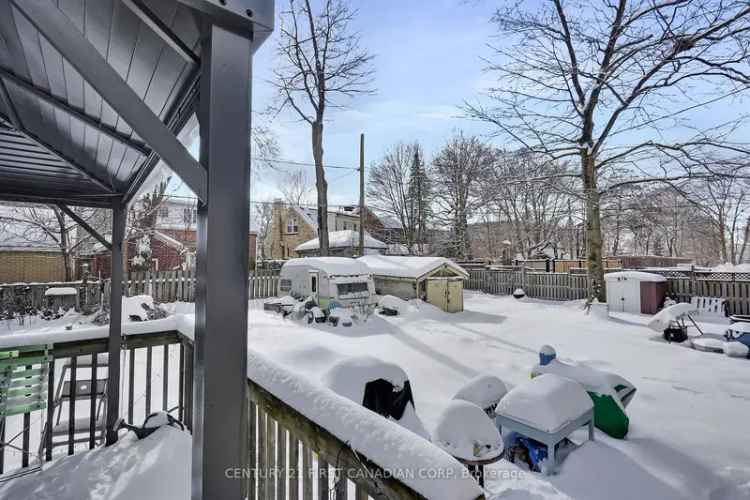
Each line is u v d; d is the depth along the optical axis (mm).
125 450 2531
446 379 4801
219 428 1077
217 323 1075
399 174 26219
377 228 28281
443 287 10453
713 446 3096
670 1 7570
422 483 814
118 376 2791
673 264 24266
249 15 1108
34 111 2100
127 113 931
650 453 2986
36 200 3102
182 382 2949
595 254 10195
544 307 11297
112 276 2945
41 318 8945
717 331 7473
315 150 14688
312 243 21516
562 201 19797
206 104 1089
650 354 6109
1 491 2090
